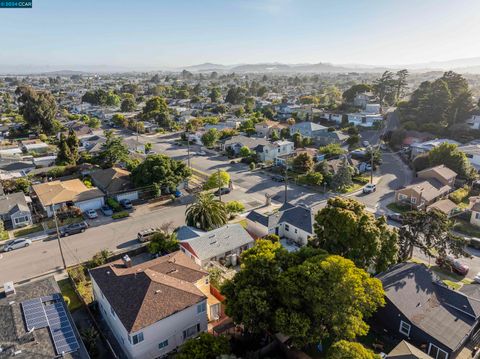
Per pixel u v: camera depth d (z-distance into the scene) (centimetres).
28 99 10381
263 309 2358
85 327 2833
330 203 3253
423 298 2819
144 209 5225
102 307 2933
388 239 3184
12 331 2181
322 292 2255
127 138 9875
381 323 2816
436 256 3841
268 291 2505
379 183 6303
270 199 5550
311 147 8969
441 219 3456
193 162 7781
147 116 13188
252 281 2525
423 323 2600
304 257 2719
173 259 3191
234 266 3803
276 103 16875
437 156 6328
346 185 5878
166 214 5050
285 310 2373
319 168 6456
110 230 4559
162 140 10206
